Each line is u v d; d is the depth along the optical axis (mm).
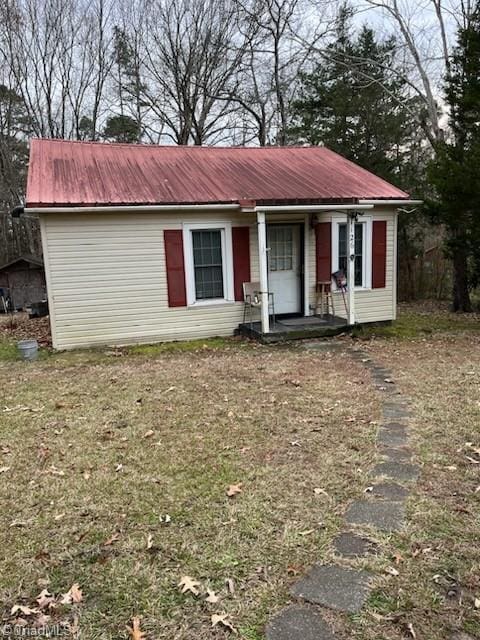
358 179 10289
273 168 10531
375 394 5227
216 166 10258
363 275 10008
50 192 7895
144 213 8289
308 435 4105
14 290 18031
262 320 8461
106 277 8266
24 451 3932
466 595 2156
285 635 1952
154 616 2094
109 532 2738
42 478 3443
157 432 4270
